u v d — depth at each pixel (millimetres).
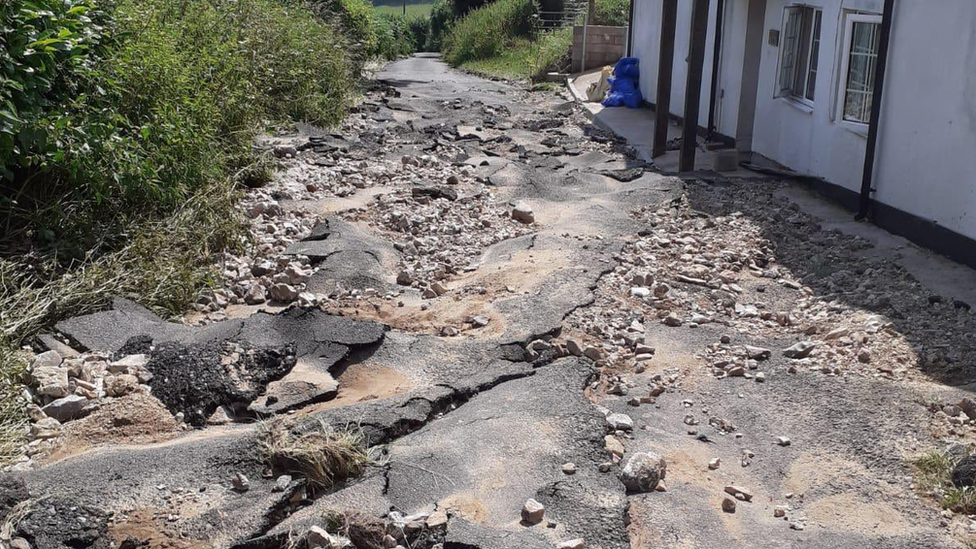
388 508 3949
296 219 8438
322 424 4477
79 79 7406
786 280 7574
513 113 17906
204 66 9953
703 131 14188
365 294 6801
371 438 4566
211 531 3734
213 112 9164
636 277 7262
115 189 7117
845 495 4348
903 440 4820
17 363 4941
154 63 8336
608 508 4023
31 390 4863
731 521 4125
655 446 4746
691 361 5891
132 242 6641
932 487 4387
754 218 9391
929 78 7945
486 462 4344
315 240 7918
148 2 10375
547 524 3869
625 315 6547
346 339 5727
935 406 5156
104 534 3664
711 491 4367
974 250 7410
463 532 3760
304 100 13508
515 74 27312
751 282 7539
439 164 11406
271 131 11438
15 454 4344
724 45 13344
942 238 7820
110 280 6109
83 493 3912
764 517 4180
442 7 51688
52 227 6578
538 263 7531
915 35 8148
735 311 6832
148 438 4609
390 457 4395
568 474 4293
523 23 34344
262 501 3922
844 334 6238
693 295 7113
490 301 6656
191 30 10742
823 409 5172
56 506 3756
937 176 7879
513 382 5336
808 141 10617
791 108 11125
